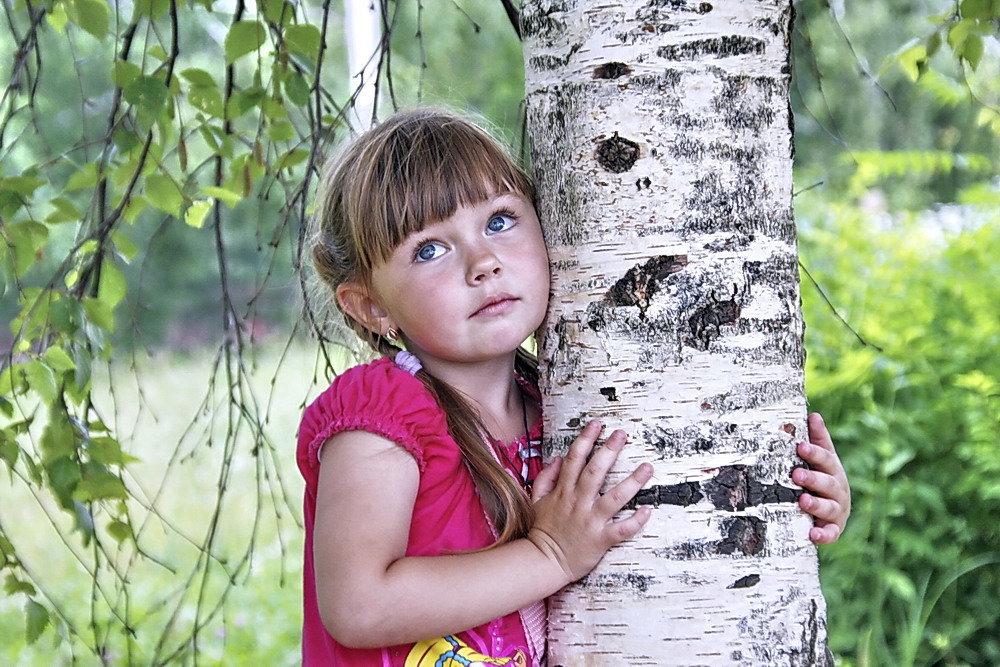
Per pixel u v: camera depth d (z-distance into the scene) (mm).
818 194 5547
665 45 1725
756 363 1715
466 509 1872
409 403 1837
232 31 2510
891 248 4922
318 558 1779
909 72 2840
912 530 4242
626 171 1730
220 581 5852
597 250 1750
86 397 2492
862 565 4258
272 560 6188
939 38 2730
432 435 1841
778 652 1682
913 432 4238
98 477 2328
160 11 2559
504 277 1813
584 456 1741
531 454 2023
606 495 1706
